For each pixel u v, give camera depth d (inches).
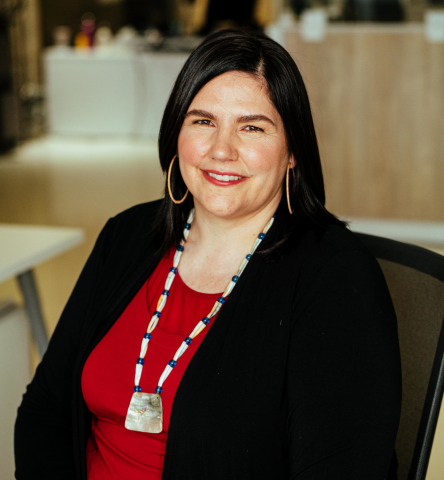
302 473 37.4
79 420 46.1
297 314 40.1
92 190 222.2
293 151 43.3
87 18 374.6
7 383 63.0
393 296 45.6
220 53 41.7
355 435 37.2
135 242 50.4
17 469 46.8
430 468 71.7
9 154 288.2
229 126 41.8
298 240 42.9
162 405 41.8
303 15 161.8
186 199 49.1
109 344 45.3
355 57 160.9
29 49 327.9
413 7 158.6
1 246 67.9
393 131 163.2
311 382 38.2
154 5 391.2
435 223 165.9
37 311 73.9
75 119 332.8
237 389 39.3
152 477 42.4
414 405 42.8
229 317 41.6
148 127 331.6
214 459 38.9
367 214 169.6
